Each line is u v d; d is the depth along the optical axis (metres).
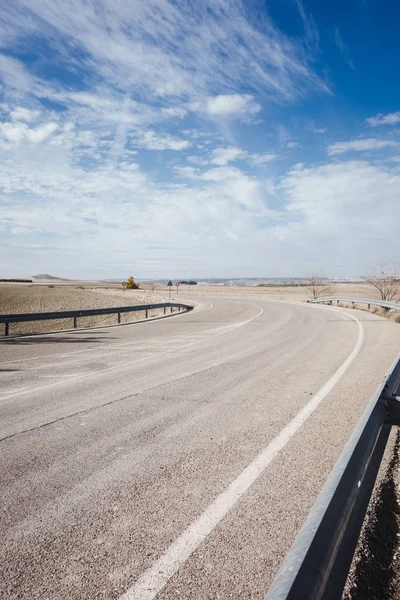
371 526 2.71
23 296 53.06
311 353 10.04
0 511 2.94
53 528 2.72
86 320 30.08
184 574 2.27
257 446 4.16
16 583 2.20
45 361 9.38
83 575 2.26
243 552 2.46
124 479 3.44
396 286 36.97
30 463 3.78
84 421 5.01
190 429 4.69
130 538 2.61
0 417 5.21
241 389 6.55
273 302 41.66
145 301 47.97
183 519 2.82
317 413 5.26
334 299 33.69
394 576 2.24
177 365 8.70
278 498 3.11
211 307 33.44
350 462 2.27
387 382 4.00
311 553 1.50
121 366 8.68
